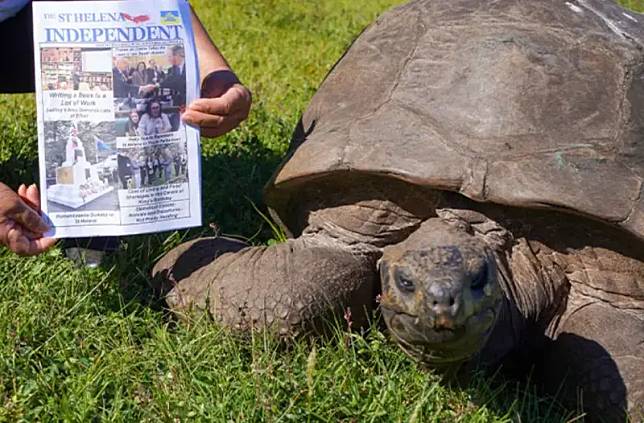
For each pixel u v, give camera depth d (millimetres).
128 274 1260
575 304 1118
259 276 1104
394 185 1115
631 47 1176
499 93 1094
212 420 949
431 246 975
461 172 1044
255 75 2445
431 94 1123
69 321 1140
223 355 1069
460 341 901
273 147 1786
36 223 1079
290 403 973
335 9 3652
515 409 1000
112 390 1019
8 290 1192
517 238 1103
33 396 994
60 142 1112
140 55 1123
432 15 1236
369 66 1227
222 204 1523
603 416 1012
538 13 1197
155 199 1144
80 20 1107
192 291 1154
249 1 3611
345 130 1142
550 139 1064
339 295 1102
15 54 1442
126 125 1120
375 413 967
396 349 1078
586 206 1015
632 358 1020
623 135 1080
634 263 1073
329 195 1180
